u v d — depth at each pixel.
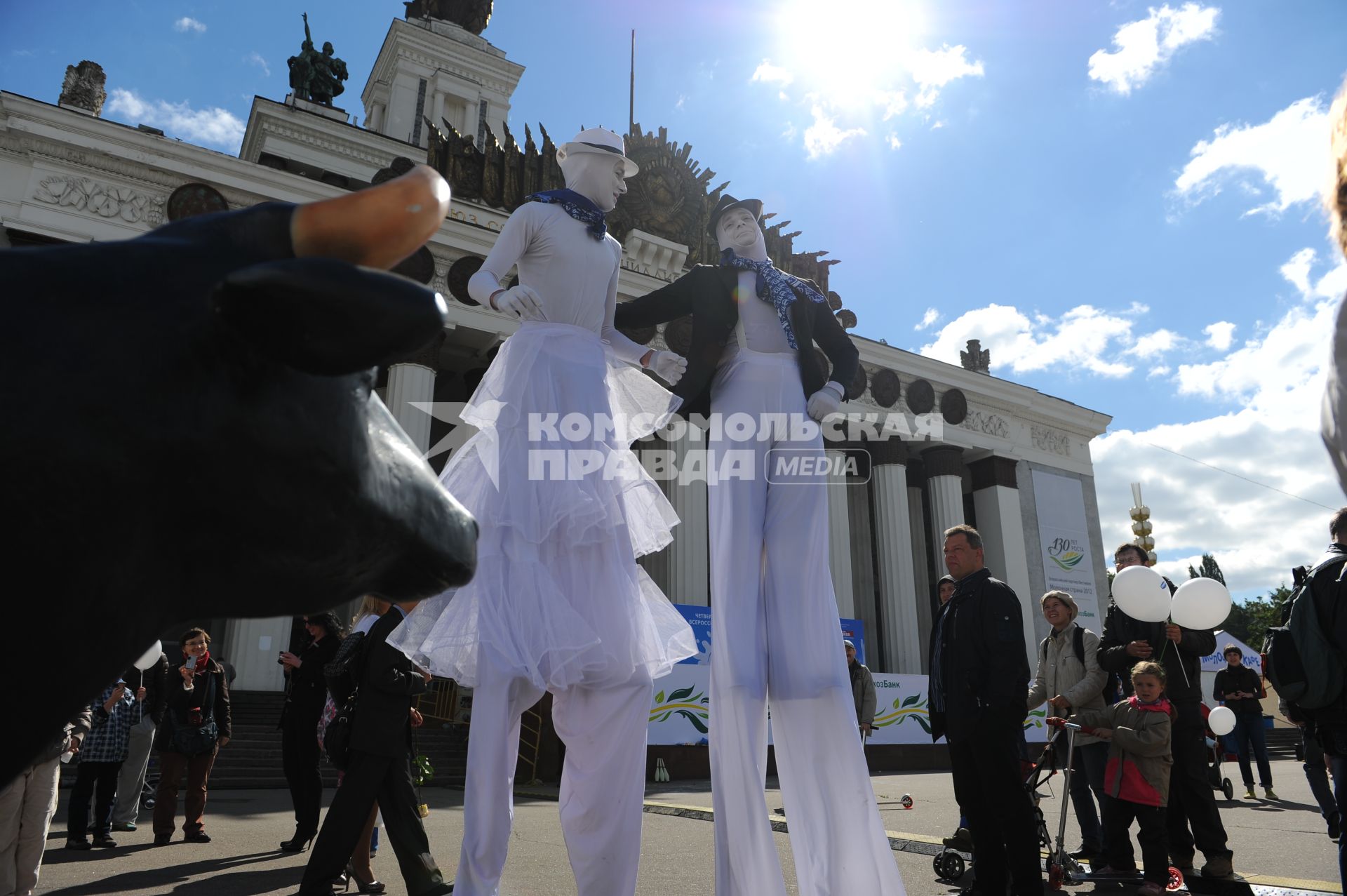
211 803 10.75
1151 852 4.91
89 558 0.72
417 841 4.39
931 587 32.41
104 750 6.81
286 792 12.99
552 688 2.64
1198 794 5.21
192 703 7.23
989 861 4.38
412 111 38.31
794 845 2.87
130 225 21.27
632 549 2.96
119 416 0.72
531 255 3.05
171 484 0.75
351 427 0.84
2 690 0.70
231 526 0.79
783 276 3.27
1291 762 21.86
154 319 0.75
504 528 2.64
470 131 39.22
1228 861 5.09
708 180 29.30
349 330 0.68
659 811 9.33
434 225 0.81
